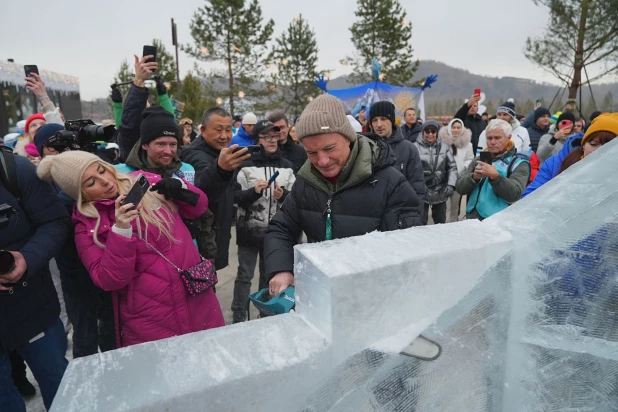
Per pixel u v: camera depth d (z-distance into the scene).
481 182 3.00
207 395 0.59
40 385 1.71
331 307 0.63
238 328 0.71
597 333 0.84
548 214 0.85
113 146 3.08
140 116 2.42
